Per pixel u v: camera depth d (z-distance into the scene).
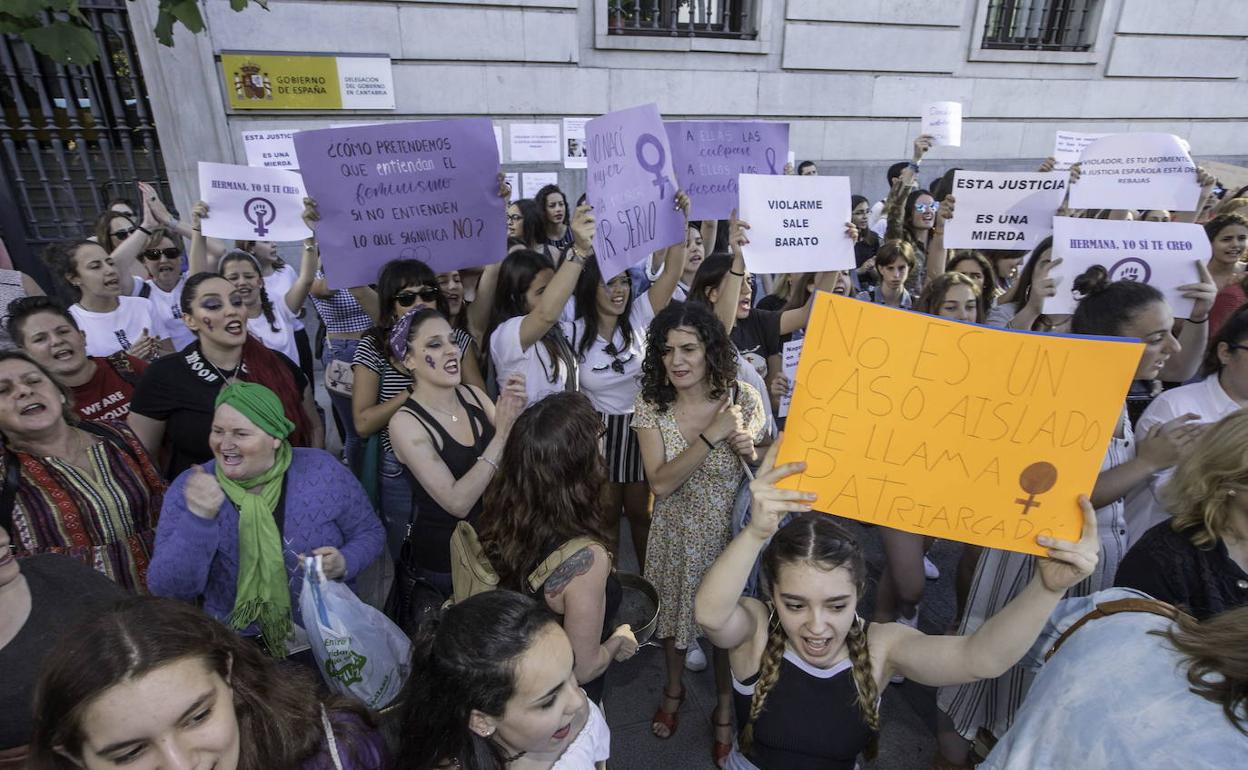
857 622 1.66
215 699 1.05
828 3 7.79
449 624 1.34
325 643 1.85
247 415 1.97
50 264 3.71
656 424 2.61
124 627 1.01
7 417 1.98
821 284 3.66
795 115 8.16
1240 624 1.15
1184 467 1.66
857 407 1.37
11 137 6.43
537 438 1.82
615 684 3.10
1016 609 1.44
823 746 1.60
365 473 3.21
